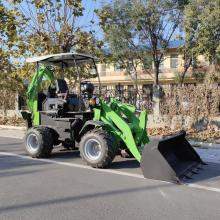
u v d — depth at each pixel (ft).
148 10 99.71
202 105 51.75
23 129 62.80
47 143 35.99
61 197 23.66
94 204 22.30
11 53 60.64
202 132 50.24
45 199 23.25
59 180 27.91
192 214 20.65
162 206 21.97
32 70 58.49
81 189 25.46
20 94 73.67
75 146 37.81
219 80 90.89
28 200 23.06
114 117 32.22
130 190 25.21
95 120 33.01
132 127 32.12
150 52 110.83
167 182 27.20
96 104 33.04
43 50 58.90
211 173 30.07
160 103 55.47
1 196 23.88
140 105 58.59
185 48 102.58
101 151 31.19
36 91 38.27
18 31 58.85
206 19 88.48
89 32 60.29
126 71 129.29
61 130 36.29
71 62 39.04
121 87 61.67
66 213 20.75
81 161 34.94
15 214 20.61
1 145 45.11
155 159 27.84
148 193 24.54
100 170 31.19
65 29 58.65
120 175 29.40
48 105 37.45
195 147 42.04
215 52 93.04
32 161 35.06
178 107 53.57
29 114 39.24
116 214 20.59
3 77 69.15
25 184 26.81
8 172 30.58
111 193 24.52
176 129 52.75
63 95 36.76
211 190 25.36
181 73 121.70
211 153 38.65
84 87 35.91
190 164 31.17
